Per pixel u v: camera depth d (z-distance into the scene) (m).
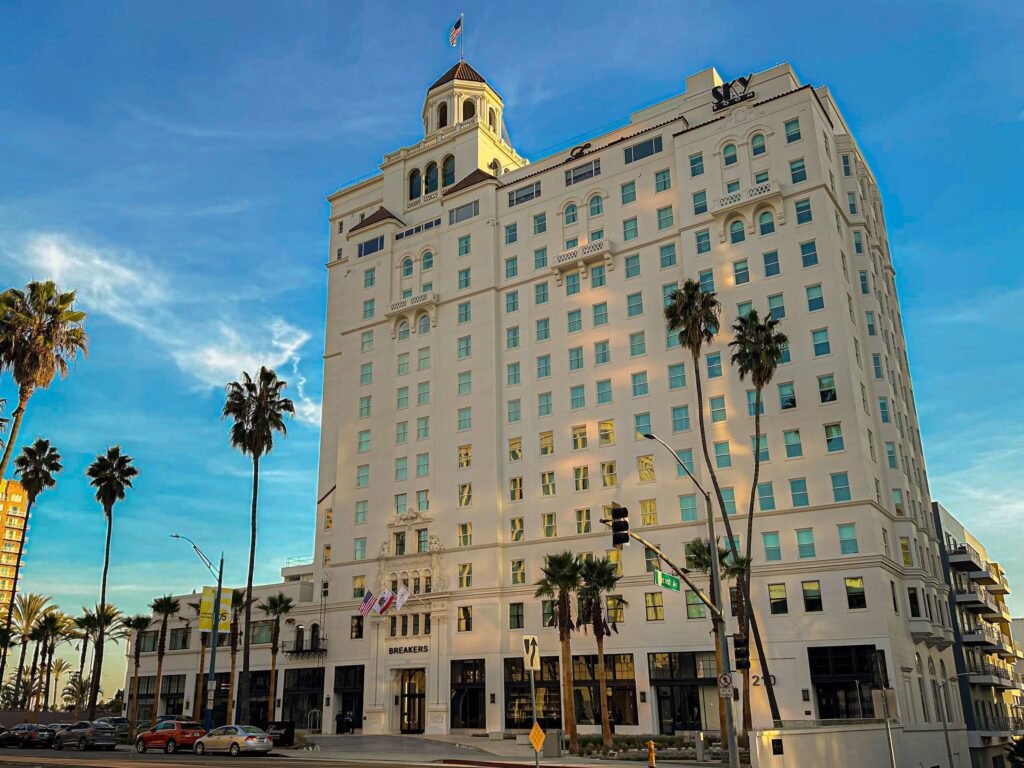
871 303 62.03
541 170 74.88
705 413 60.31
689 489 59.81
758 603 54.75
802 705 51.62
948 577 67.56
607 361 66.31
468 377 72.94
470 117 91.44
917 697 52.22
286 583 80.75
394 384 77.62
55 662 111.56
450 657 66.31
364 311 82.19
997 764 68.19
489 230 75.62
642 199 68.31
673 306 53.09
